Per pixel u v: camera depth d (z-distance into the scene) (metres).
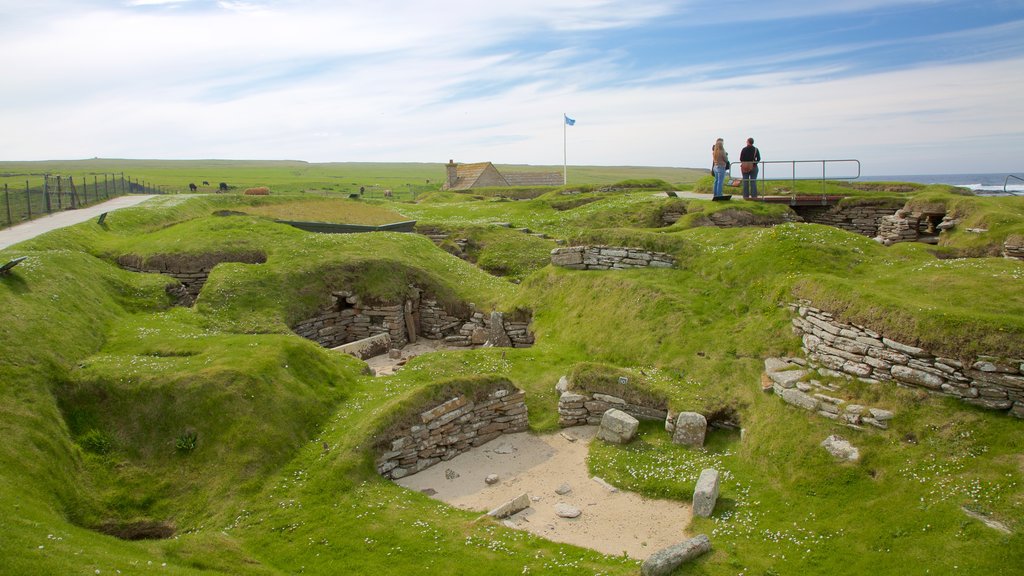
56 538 10.73
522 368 20.83
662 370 19.03
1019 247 24.17
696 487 13.47
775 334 18.16
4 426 13.67
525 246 37.31
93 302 21.75
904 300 15.24
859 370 15.08
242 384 16.23
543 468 15.90
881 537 11.47
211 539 12.16
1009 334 12.90
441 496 14.62
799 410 15.20
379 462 15.05
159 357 18.27
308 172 192.12
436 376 19.92
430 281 28.73
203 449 14.79
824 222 35.03
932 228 30.91
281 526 12.83
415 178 172.62
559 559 11.73
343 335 27.55
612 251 25.56
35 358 16.19
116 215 35.44
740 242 23.00
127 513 13.48
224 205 44.94
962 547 10.52
